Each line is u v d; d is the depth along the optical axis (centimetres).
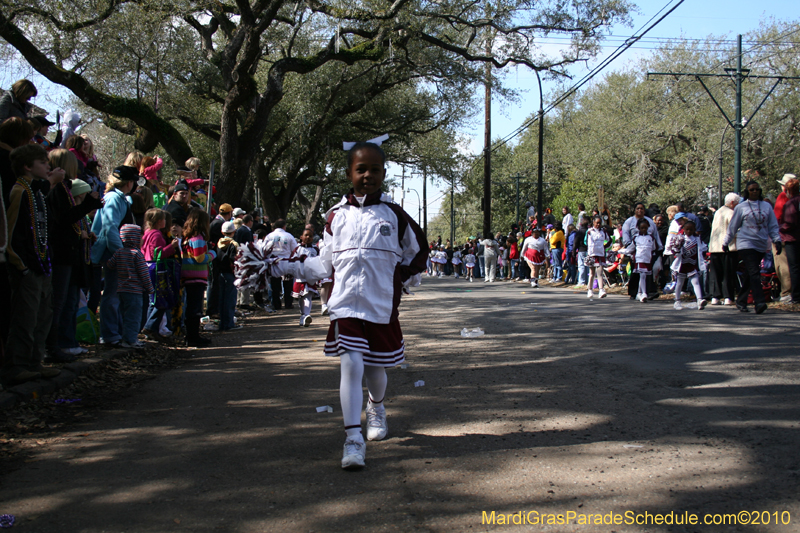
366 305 359
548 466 333
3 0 1438
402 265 381
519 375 555
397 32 1933
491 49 2138
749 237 935
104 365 604
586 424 404
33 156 486
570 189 4556
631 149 3691
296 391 521
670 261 1297
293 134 2447
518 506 285
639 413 423
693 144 3606
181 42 1797
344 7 1791
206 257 785
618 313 990
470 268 2589
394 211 372
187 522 276
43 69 1561
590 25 1922
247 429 416
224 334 904
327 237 375
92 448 380
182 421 438
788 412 412
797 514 268
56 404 481
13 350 488
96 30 1591
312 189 4106
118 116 1700
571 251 1839
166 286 796
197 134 2602
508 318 973
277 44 2108
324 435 400
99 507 293
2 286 499
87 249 632
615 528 263
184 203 920
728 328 782
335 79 2384
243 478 328
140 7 1617
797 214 966
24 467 348
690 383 498
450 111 2808
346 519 276
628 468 326
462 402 472
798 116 3288
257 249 960
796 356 589
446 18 1992
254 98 1877
